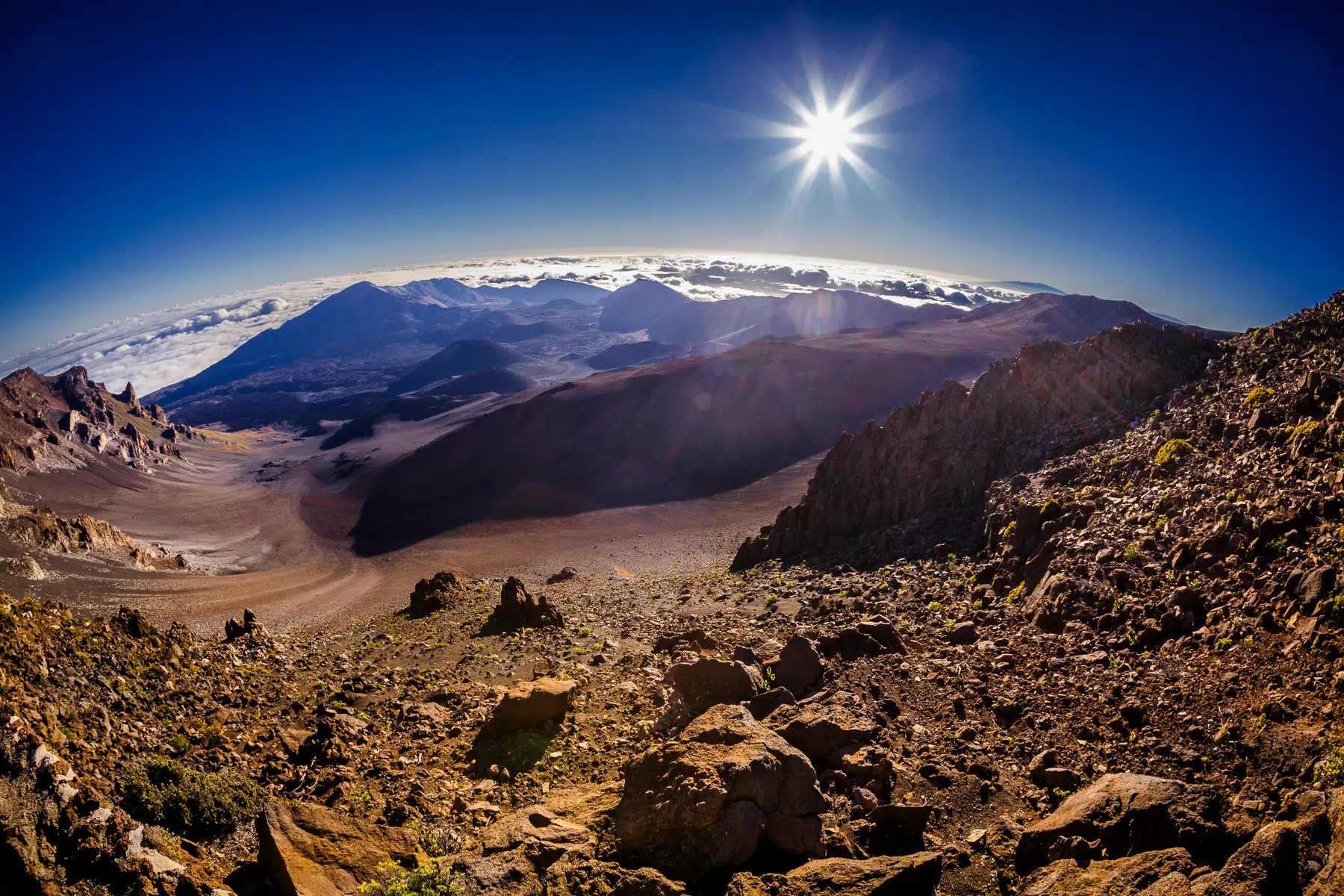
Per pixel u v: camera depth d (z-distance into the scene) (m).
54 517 137.50
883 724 14.46
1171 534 20.38
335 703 21.09
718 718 12.70
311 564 164.50
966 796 11.84
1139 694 14.05
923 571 29.95
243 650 27.02
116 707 16.75
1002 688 15.96
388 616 54.50
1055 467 32.03
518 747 16.42
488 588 56.53
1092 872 8.82
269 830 10.98
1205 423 27.42
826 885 9.41
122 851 10.16
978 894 9.59
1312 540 16.00
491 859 10.63
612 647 26.80
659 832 10.62
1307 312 30.97
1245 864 7.79
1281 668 12.95
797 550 44.41
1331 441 19.11
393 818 13.02
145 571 133.25
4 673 15.22
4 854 9.75
